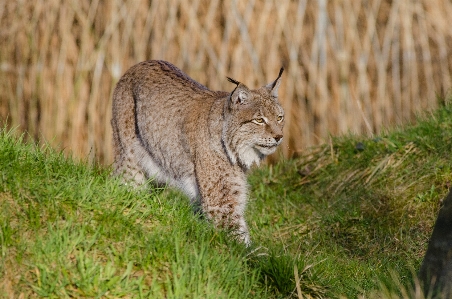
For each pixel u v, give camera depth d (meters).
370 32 28.69
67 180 14.30
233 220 16.88
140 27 28.25
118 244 13.12
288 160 23.45
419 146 20.08
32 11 29.16
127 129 19.14
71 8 28.73
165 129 18.00
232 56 27.83
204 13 28.33
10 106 28.73
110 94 27.91
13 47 29.03
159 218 14.37
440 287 12.31
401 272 15.21
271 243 16.77
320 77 27.81
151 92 18.52
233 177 17.00
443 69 28.59
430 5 29.56
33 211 13.15
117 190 14.49
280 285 13.50
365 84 28.08
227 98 16.78
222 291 12.74
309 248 17.08
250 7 28.30
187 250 13.30
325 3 28.47
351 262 16.11
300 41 28.20
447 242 12.34
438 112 21.66
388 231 17.84
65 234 12.68
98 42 28.42
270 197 20.88
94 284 12.02
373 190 19.30
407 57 28.59
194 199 17.50
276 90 17.67
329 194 20.36
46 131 28.11
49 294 11.73
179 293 12.22
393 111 28.20
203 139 16.94
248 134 16.75
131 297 12.08
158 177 18.89
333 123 27.78
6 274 11.98
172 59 27.88
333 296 13.65
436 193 18.39
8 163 14.12
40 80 28.44
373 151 20.89
